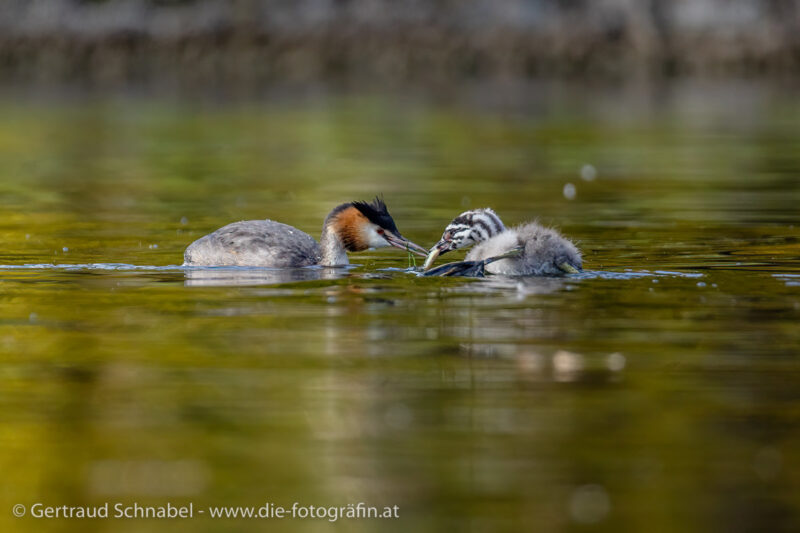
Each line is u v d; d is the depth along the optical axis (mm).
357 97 55406
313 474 8266
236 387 10117
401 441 8820
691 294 13781
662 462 8375
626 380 10211
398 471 8281
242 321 12562
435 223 21125
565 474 8195
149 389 10094
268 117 46188
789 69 65062
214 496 8008
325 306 13352
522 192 25766
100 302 13609
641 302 13375
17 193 25891
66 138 38750
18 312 13039
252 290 14391
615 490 7957
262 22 67688
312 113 47781
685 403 9594
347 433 8984
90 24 67125
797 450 8555
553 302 13469
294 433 9008
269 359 10984
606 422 9148
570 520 7555
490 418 9266
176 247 18250
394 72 66688
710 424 9094
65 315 12891
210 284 14820
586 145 36156
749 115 45781
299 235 16750
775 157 32344
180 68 66875
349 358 11000
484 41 67062
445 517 7613
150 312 13031
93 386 10219
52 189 26656
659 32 66375
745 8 66875
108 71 66562
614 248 17703
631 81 63125
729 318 12500
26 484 8266
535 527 7480
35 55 66438
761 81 62031
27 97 55250
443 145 36531
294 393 9922
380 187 27000
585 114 46688
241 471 8352
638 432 8930
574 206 23312
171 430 9125
